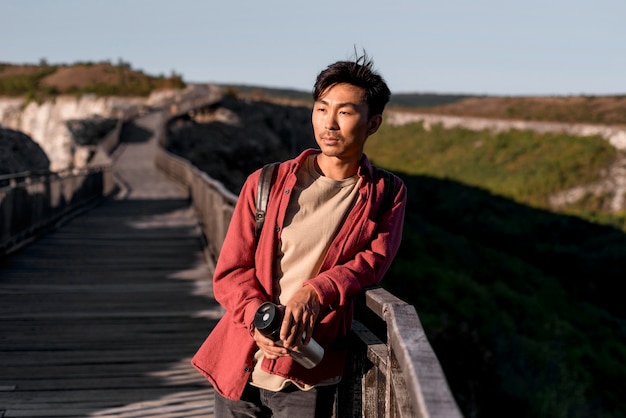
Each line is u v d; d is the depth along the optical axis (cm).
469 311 2895
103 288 905
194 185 1789
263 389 214
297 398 211
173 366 581
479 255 4416
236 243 212
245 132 6369
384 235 211
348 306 217
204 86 7756
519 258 4966
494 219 5809
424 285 3144
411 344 156
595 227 5459
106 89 8206
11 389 517
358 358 225
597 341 3156
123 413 475
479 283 3716
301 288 198
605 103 9894
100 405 489
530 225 5591
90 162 4084
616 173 6306
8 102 8350
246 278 209
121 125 5312
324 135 203
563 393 2189
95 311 779
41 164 1692
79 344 645
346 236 206
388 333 185
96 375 555
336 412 220
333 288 196
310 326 192
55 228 1473
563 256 4816
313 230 206
